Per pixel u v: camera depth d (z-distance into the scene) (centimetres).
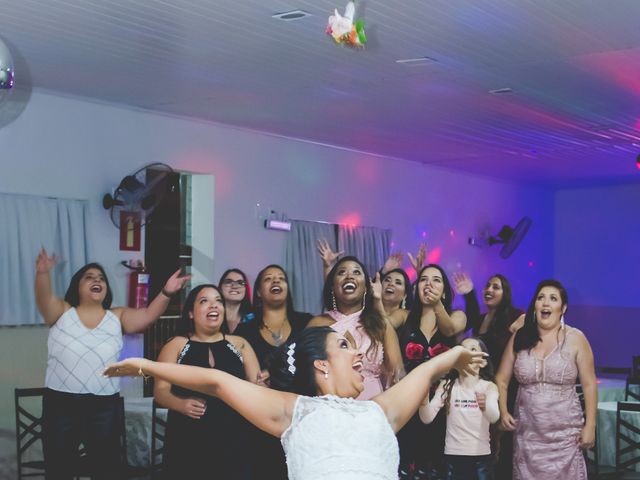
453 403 552
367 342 500
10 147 736
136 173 804
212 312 499
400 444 586
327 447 276
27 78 711
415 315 606
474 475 549
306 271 1000
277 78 708
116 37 591
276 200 978
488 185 1340
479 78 704
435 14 537
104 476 583
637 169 1236
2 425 727
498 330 667
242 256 940
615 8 522
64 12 538
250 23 558
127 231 823
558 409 561
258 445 489
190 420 485
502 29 567
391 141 1016
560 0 509
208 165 905
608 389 932
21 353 746
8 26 566
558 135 964
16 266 736
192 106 823
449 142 1018
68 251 772
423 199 1200
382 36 585
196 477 481
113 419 586
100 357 574
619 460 763
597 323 1462
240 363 504
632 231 1436
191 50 624
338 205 1060
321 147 1038
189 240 920
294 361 303
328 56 639
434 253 1220
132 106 822
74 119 782
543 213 1478
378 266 1102
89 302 585
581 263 1480
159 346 875
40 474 668
